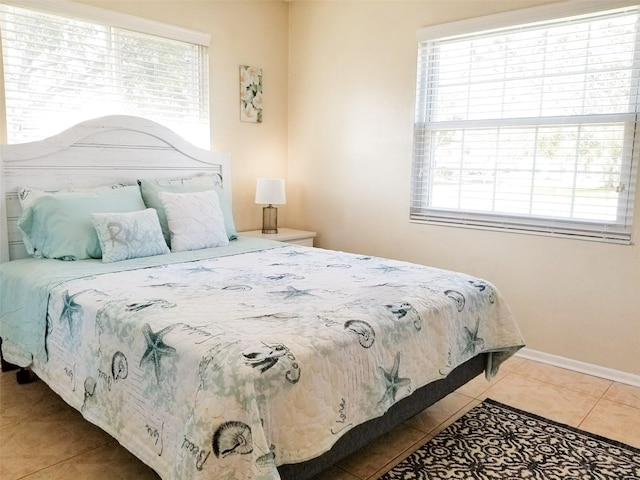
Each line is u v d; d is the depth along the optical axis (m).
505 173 3.14
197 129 3.68
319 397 1.51
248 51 3.93
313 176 4.20
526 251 3.07
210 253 2.95
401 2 3.46
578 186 2.88
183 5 3.46
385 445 2.10
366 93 3.74
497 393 2.62
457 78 3.29
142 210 2.93
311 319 1.72
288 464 1.45
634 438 2.16
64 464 1.91
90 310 1.91
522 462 1.98
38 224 2.67
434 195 3.50
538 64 2.95
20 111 2.80
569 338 2.95
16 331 2.40
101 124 3.03
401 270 2.54
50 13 2.85
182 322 1.67
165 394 1.54
